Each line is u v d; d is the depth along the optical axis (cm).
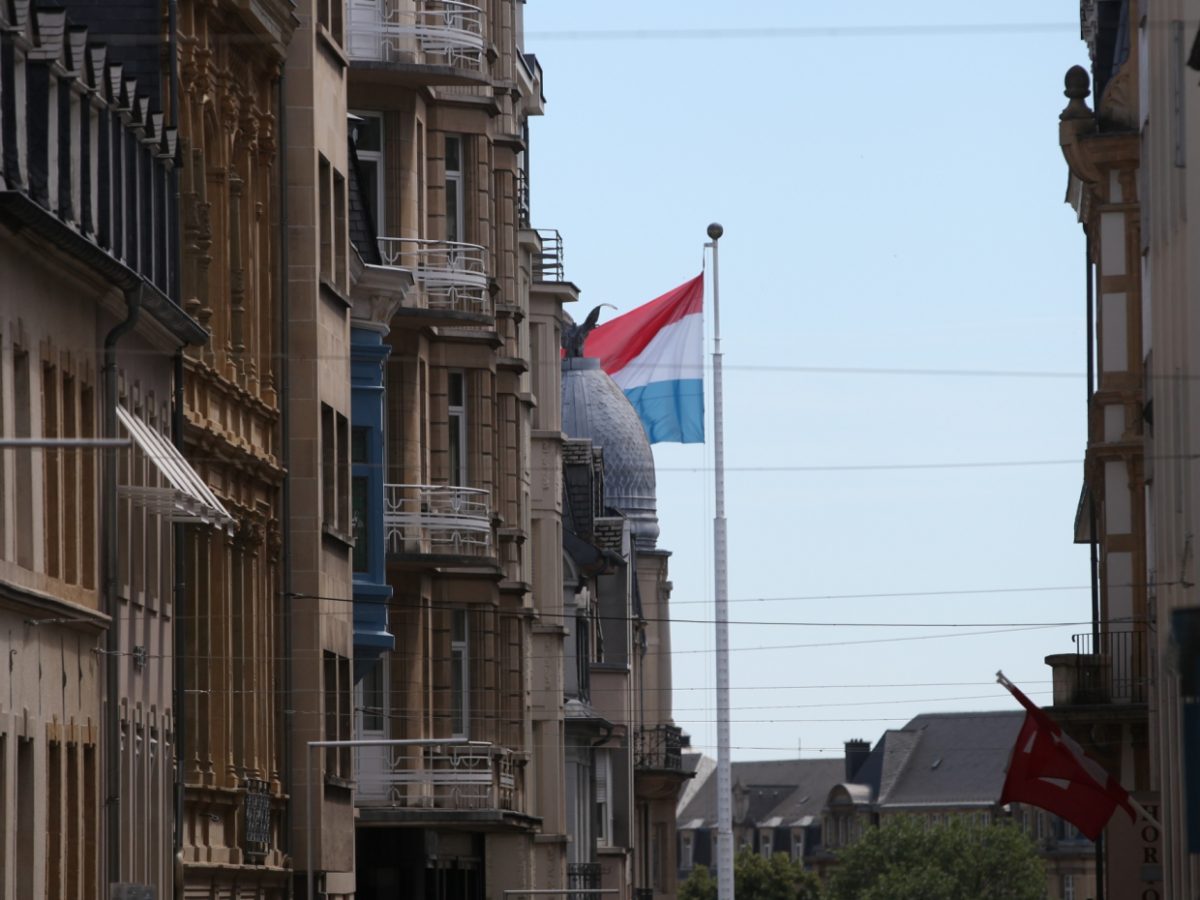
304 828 9794
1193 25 7812
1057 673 10369
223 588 8900
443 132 12875
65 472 7106
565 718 17662
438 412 12975
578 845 17888
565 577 17938
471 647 13138
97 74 7306
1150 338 9669
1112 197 10594
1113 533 10556
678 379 14325
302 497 9788
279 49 9562
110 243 7406
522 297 15475
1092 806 9162
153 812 8012
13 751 6431
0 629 6331
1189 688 4806
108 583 7444
